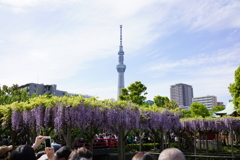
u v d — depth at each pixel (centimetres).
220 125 2222
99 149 1941
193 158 2211
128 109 1482
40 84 7425
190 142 2777
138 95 3822
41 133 1584
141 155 269
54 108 1167
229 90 3133
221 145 3131
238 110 2994
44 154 414
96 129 1603
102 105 1337
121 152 1522
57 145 502
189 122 2275
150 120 1761
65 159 366
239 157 2055
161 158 242
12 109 1353
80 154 325
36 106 1229
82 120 1156
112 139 2119
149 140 2741
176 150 245
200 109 5491
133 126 1502
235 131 3036
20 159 301
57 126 1148
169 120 1867
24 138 2300
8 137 2100
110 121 1338
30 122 1282
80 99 1212
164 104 3647
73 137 1834
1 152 374
